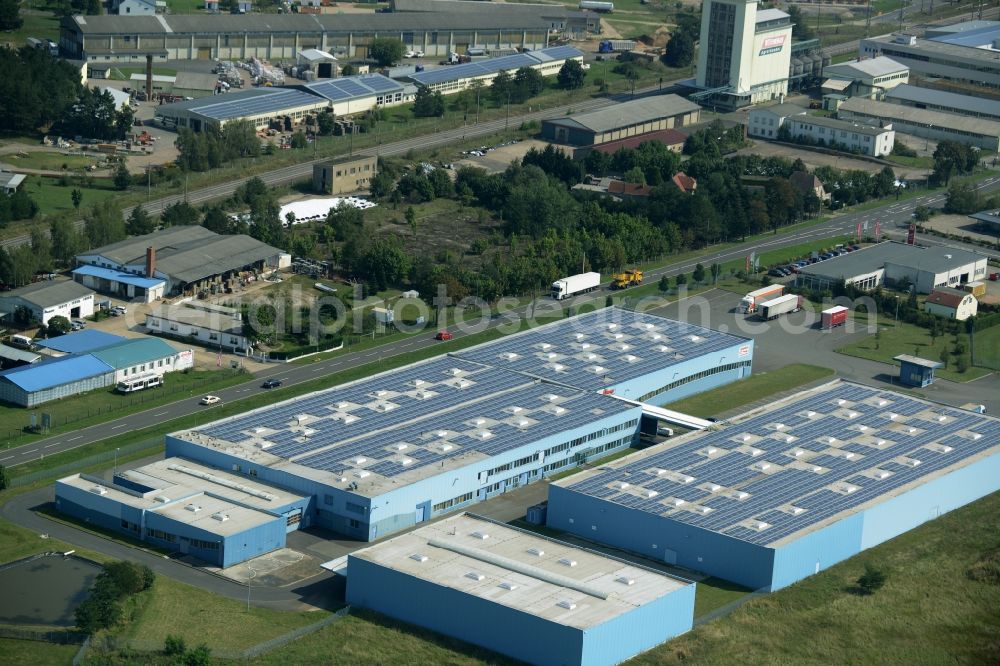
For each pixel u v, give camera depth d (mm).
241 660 186750
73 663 184250
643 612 191125
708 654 192000
